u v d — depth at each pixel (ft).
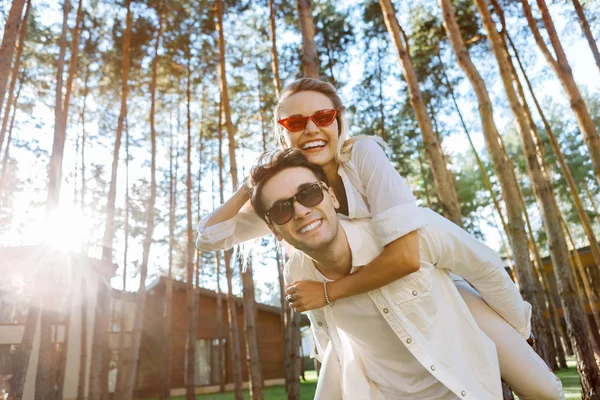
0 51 21.75
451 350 5.46
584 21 33.76
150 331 74.13
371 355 6.07
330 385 6.75
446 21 24.21
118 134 43.39
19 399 25.54
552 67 28.68
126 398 42.37
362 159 5.90
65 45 33.83
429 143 22.48
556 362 50.80
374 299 5.51
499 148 22.58
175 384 72.79
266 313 82.33
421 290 5.46
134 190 75.72
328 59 60.29
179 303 77.51
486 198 92.32
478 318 6.00
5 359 50.85
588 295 42.70
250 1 48.21
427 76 61.72
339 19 58.44
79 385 51.67
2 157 57.77
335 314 5.94
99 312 42.24
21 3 22.35
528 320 6.15
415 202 5.42
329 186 5.86
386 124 66.33
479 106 22.76
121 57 51.65
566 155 86.43
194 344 59.26
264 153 5.68
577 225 110.42
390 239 5.14
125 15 48.96
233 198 6.52
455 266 5.72
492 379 5.42
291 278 6.27
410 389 5.85
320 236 5.21
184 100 64.64
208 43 54.19
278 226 5.33
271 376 79.20
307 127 5.99
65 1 35.42
